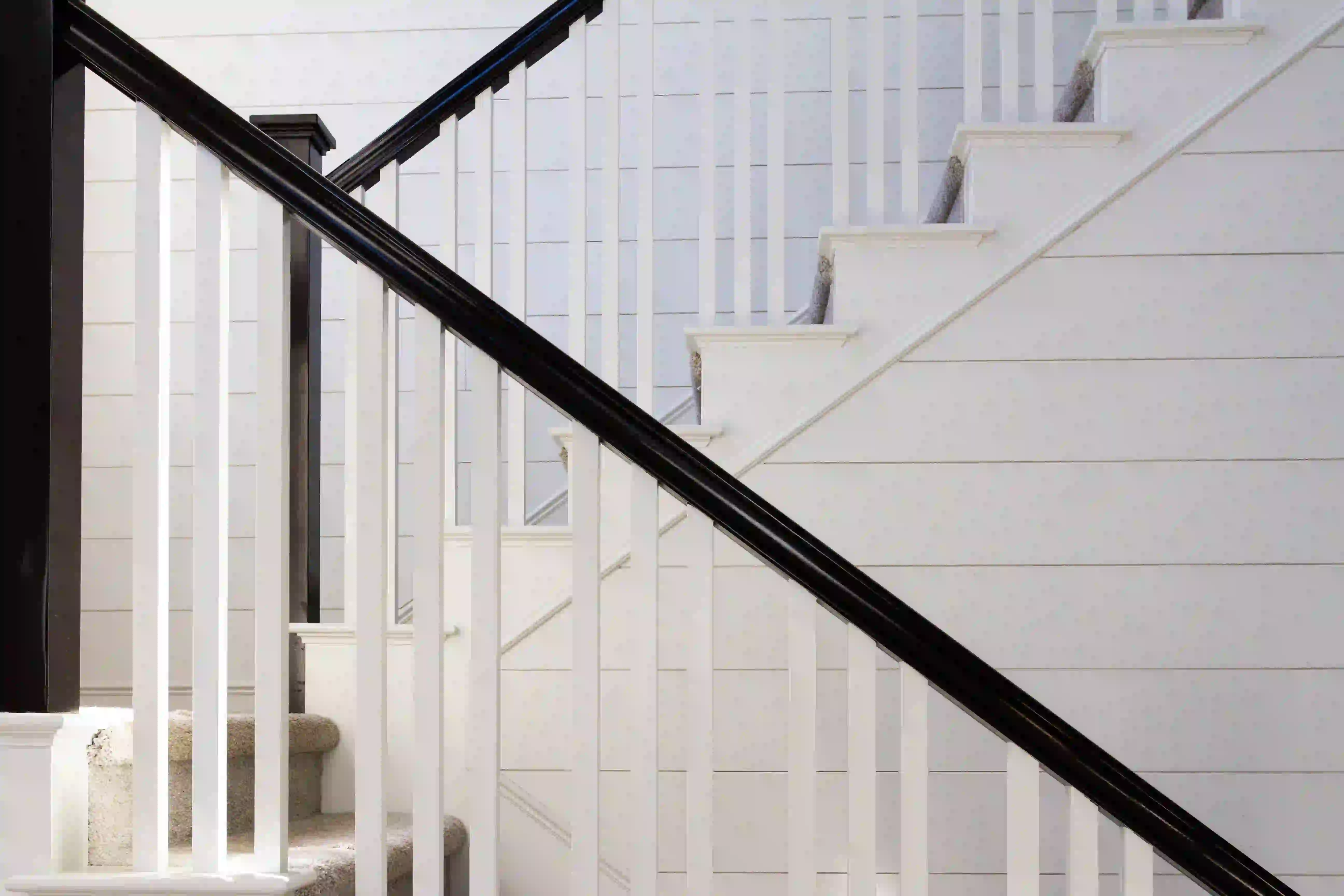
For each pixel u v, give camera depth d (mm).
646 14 2387
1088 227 2242
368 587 1501
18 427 1492
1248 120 2248
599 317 3674
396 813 2240
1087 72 2469
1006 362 2221
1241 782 2150
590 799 1472
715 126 2369
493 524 1494
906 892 1448
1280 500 2186
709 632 1478
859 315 2240
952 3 3703
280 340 1517
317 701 2289
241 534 3648
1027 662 2176
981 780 2166
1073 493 2197
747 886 2158
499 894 1550
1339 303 2215
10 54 1523
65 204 1540
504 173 3699
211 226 1527
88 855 1540
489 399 1503
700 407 2406
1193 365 2213
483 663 1484
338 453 3691
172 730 1713
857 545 2199
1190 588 2180
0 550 1480
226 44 3857
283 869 1467
